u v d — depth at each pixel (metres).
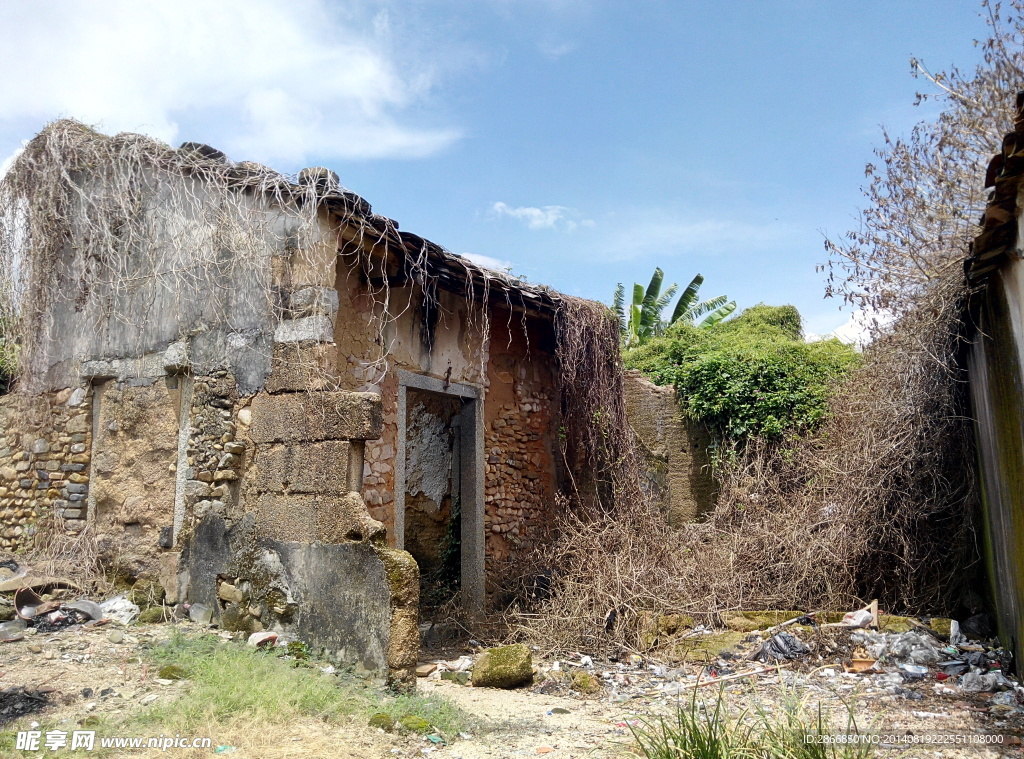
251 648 5.19
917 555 6.66
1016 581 5.03
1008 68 6.00
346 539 5.27
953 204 6.42
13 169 7.73
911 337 6.55
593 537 7.71
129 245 7.01
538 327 9.16
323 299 5.81
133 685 4.53
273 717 4.12
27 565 6.70
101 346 7.14
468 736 4.31
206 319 6.39
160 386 6.63
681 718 3.53
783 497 8.02
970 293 5.61
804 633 6.07
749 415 9.99
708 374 10.34
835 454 7.85
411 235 6.33
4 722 3.87
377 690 4.84
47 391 7.50
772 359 10.20
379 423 5.46
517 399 8.69
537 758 3.95
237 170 6.23
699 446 10.41
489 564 7.98
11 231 7.69
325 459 5.46
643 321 17.86
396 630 4.98
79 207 7.41
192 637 5.48
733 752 3.32
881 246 6.94
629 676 5.98
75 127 7.42
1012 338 4.69
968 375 6.34
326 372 5.69
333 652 5.21
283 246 6.01
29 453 7.50
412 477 9.34
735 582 6.95
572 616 6.89
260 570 5.68
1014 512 4.95
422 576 8.96
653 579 7.16
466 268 6.94
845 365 10.00
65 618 5.79
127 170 6.97
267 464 5.80
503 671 5.68
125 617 5.92
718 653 6.15
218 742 3.76
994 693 4.93
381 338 6.74
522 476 8.58
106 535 6.75
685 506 10.30
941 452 6.58
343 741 3.96
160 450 6.55
